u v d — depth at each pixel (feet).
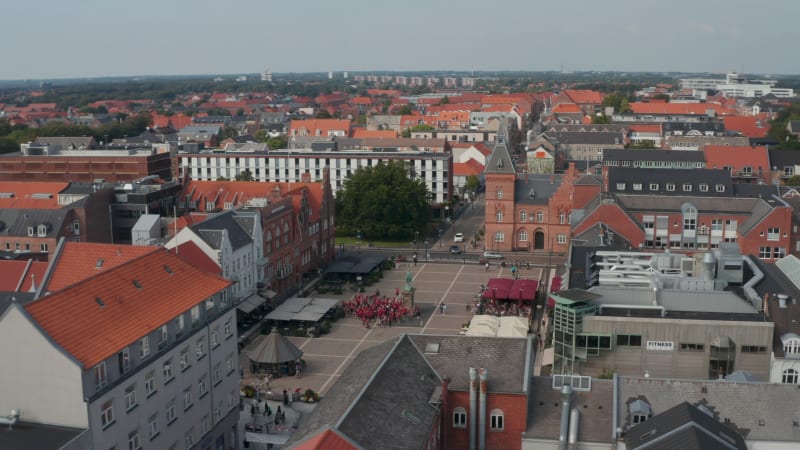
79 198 553.64
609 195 528.63
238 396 303.68
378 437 195.11
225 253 406.82
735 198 529.86
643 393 226.38
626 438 215.10
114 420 222.69
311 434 188.03
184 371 261.24
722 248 324.60
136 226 464.24
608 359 284.00
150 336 240.94
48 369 209.87
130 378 229.04
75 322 221.05
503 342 249.14
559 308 287.28
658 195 546.26
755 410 218.18
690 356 279.69
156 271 266.36
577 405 229.86
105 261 302.66
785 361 274.98
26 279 342.03
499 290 444.14
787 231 493.77
